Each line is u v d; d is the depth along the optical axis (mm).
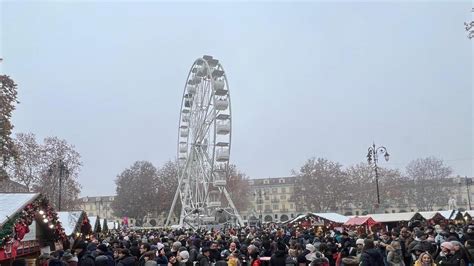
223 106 59031
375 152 56875
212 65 62656
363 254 12023
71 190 69500
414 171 121625
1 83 34656
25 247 15555
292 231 32312
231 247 15078
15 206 13312
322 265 10289
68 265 12344
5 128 34938
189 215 62344
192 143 64750
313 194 113688
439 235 18188
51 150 65438
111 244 18750
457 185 133125
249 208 157000
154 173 107500
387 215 40531
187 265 14484
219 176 60250
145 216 108375
